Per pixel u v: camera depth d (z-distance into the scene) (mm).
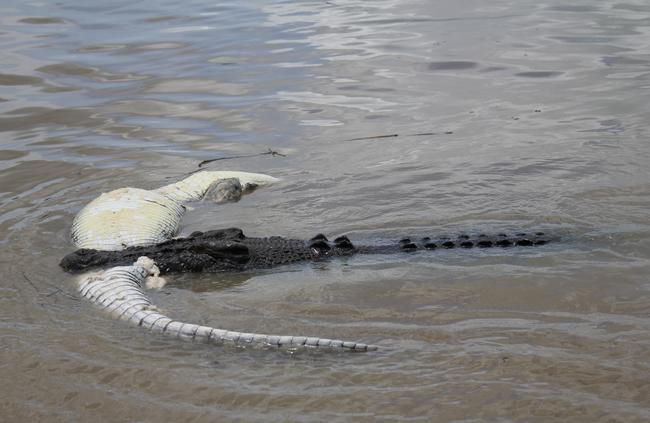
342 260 12516
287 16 28469
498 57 23125
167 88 21531
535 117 18656
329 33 26016
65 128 18938
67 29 27188
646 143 16719
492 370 9109
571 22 26391
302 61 23328
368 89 20969
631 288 11016
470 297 11016
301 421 8344
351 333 10164
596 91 20172
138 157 17250
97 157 17281
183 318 10812
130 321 10672
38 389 9195
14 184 15836
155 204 14609
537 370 9070
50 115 19703
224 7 30094
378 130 18297
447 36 25219
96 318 10844
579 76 21297
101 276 11750
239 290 11695
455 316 10492
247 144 17844
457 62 22812
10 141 18109
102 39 25953
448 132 17969
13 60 23672
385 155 16859
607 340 9656
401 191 15070
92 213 14109
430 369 9211
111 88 21531
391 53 23750
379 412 8453
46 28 27250
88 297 11414
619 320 10172
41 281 11992
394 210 14328
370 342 9906
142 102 20562
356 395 8766
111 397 8977
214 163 16922
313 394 8828
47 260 12719
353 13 28547
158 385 9172
